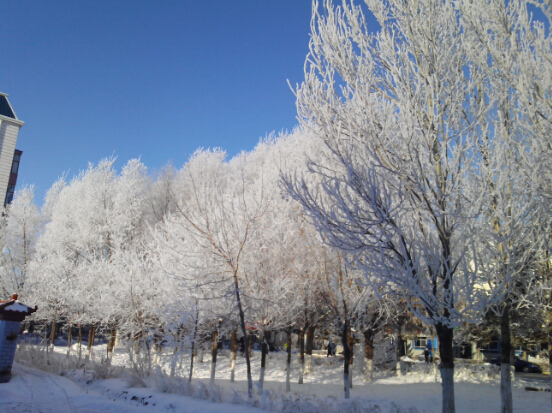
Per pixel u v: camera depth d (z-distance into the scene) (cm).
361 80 653
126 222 2247
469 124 673
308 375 1948
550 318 894
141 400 911
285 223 1286
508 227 618
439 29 676
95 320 1767
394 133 638
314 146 1005
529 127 606
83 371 1279
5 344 1025
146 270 1528
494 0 642
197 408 803
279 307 1203
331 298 1120
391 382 1736
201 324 1312
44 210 3250
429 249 617
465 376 1777
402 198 640
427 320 600
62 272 1958
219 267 1158
